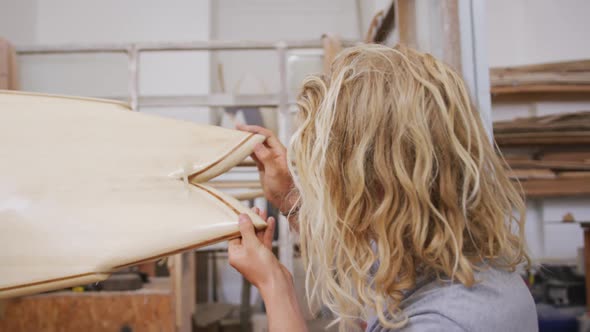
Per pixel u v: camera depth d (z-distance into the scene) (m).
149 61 2.85
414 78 0.52
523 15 1.56
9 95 0.55
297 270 2.44
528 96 1.50
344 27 3.32
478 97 0.88
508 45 1.56
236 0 3.30
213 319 2.21
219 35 3.28
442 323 0.46
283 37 3.30
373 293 0.52
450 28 0.89
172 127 0.57
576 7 1.51
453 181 0.50
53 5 2.86
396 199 0.50
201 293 2.91
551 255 1.41
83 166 0.50
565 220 1.41
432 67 0.53
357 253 0.54
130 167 0.52
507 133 1.41
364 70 0.54
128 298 1.37
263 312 2.51
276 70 3.28
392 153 0.50
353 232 0.53
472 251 0.53
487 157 0.54
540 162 1.38
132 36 2.88
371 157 0.52
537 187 1.35
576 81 1.44
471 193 0.52
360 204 0.52
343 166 0.53
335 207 0.53
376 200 0.52
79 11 2.87
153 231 0.47
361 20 3.24
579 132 1.37
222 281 2.96
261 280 0.52
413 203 0.49
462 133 0.52
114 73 2.87
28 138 0.51
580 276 1.29
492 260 0.53
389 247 0.50
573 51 1.50
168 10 2.91
